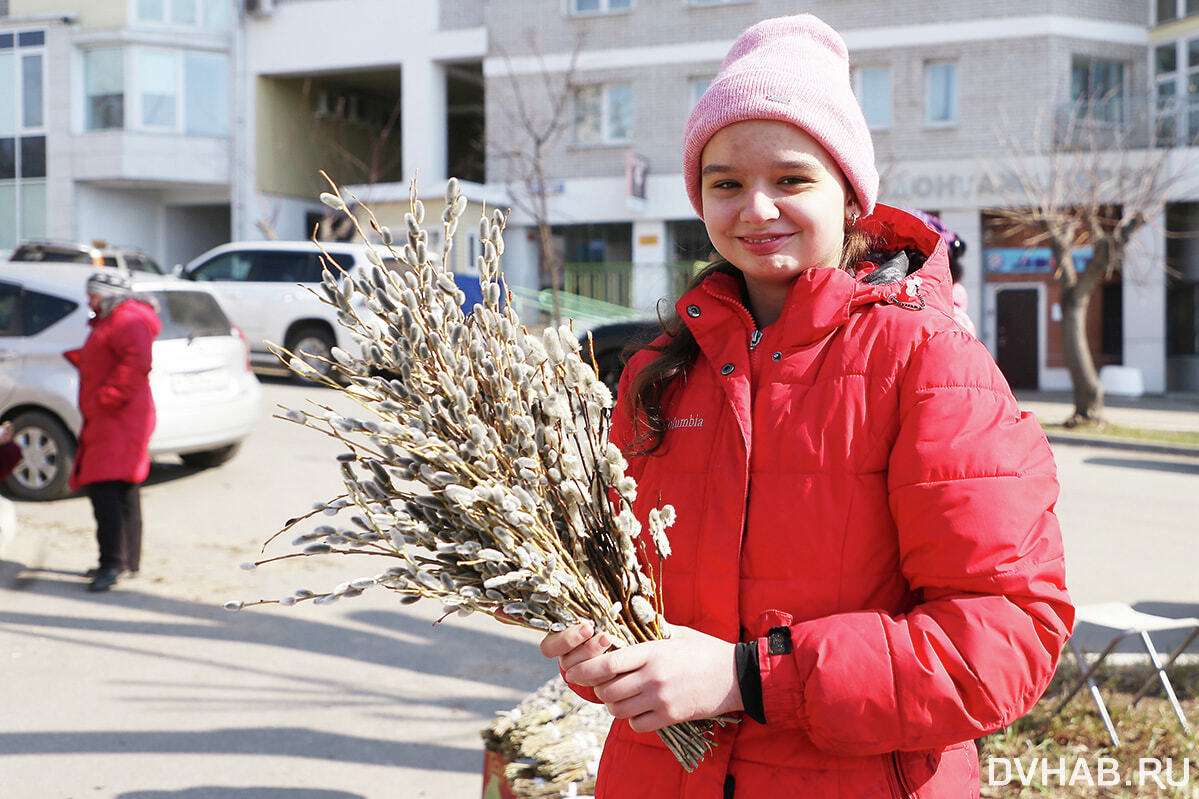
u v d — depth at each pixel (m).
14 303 8.20
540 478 1.41
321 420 1.35
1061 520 8.43
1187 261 19.81
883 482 1.38
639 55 21.53
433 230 21.39
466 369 1.38
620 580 1.42
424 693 4.64
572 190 21.97
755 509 1.42
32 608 5.65
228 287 14.62
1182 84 19.25
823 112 1.46
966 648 1.25
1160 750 3.84
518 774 2.80
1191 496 9.58
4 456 4.58
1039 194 15.78
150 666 4.90
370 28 23.53
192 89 24.61
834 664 1.27
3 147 24.88
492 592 1.36
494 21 22.47
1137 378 19.08
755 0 20.77
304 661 5.00
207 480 8.80
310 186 26.12
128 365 5.95
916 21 19.88
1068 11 19.27
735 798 1.40
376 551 1.42
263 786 3.71
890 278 1.56
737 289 1.60
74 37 24.19
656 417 1.55
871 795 1.36
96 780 3.73
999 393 1.36
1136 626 4.01
